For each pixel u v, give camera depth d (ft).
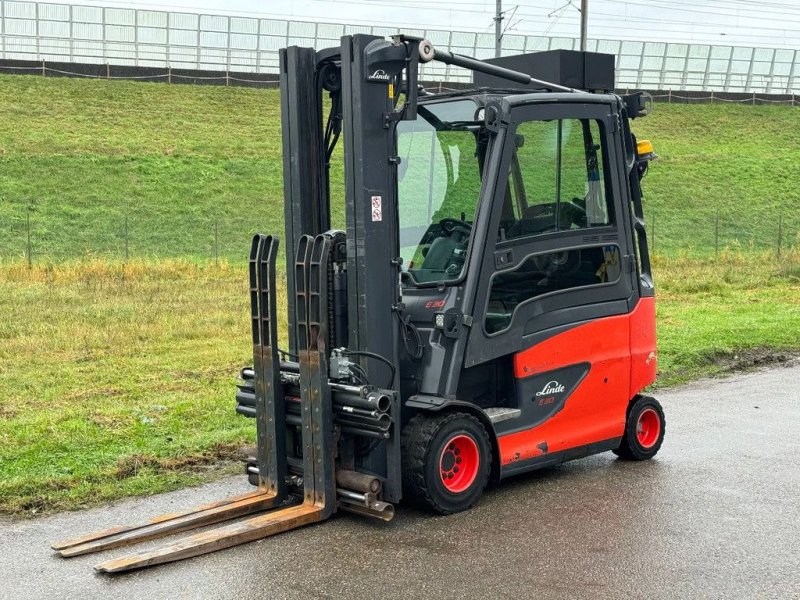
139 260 75.31
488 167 21.81
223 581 17.54
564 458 24.02
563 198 23.61
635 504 22.06
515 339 22.67
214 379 36.68
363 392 19.83
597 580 17.56
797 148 170.60
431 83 132.46
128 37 179.32
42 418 29.71
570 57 25.03
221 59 185.37
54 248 93.76
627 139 25.72
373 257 20.70
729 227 124.77
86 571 18.12
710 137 174.19
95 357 40.93
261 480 21.90
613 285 24.95
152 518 20.76
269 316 21.03
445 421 21.08
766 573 17.93
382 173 20.80
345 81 20.63
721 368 40.11
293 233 22.65
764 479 24.09
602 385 24.71
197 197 118.73
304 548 19.19
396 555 18.80
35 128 135.13
